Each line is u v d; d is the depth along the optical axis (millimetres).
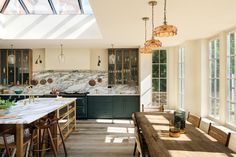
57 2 5520
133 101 7301
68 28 5801
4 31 5734
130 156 3969
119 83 7570
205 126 4746
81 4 5477
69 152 4172
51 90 7773
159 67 7227
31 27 5805
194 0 2826
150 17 3617
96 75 7801
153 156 1923
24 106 4258
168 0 2830
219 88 4703
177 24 4047
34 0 5438
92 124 6512
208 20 3773
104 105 7312
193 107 5711
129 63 7543
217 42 5020
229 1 2857
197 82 5656
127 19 3744
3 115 3299
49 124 3510
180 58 6785
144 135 2693
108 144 4648
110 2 2928
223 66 4523
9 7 5664
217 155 1940
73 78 7828
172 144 2291
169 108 7176
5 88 7742
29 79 7512
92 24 5781
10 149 3283
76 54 7477
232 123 4281
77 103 7227
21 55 7465
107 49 7684
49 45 6875
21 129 3002
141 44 6676
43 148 3891
